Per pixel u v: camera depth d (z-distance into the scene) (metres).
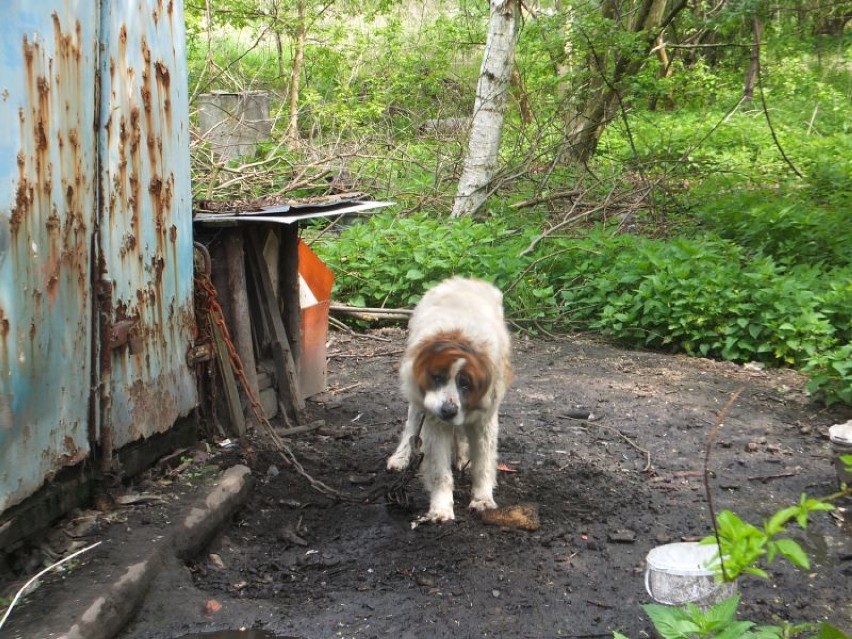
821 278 9.11
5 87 3.36
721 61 19.59
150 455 4.72
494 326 4.94
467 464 5.25
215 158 11.28
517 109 15.52
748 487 5.37
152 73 4.49
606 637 3.73
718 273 8.56
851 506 5.06
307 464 5.41
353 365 7.82
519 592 4.07
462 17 19.39
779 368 7.86
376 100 15.52
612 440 6.09
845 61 25.12
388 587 4.12
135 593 3.71
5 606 3.45
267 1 17.14
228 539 4.52
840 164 15.25
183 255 4.93
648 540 4.62
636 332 8.53
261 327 5.93
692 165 14.76
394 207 11.87
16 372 3.51
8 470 3.52
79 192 3.90
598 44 12.78
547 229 11.20
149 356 4.59
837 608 3.96
